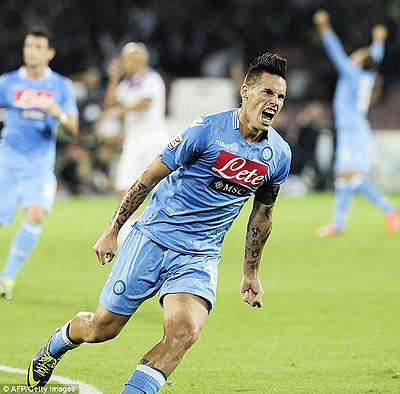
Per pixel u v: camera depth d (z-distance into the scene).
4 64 87.62
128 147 43.22
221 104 78.94
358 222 57.66
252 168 15.89
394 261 39.66
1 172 29.70
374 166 78.88
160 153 15.74
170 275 15.98
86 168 78.38
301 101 88.94
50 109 28.78
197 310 15.26
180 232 16.05
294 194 80.06
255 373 20.20
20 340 23.39
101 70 88.12
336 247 44.28
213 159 15.71
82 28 90.75
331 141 82.00
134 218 41.84
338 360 21.58
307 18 93.00
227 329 25.45
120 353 22.11
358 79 47.78
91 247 43.81
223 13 93.31
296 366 20.94
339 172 48.94
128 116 43.34
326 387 18.89
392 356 22.03
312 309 28.52
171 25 92.12
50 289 31.67
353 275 35.66
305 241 46.69
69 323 16.59
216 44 91.38
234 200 16.19
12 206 29.83
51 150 30.33
